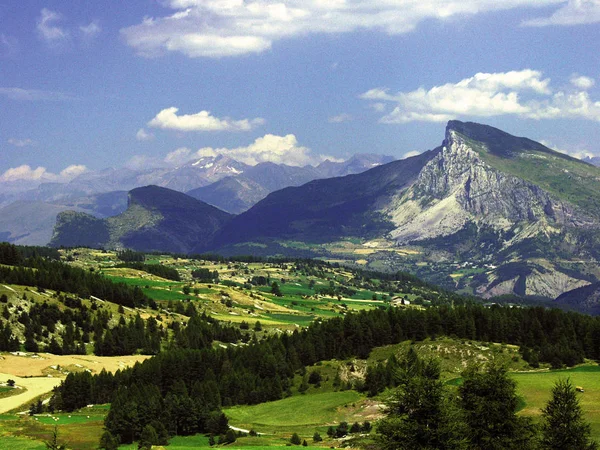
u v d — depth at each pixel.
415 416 87.62
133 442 163.25
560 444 94.19
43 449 134.00
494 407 92.81
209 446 155.38
